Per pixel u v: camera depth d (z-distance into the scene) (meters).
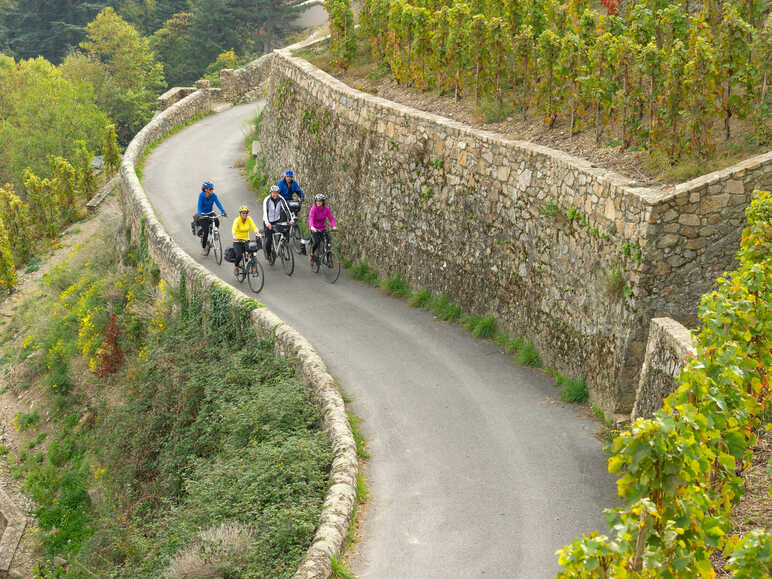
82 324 20.38
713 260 8.96
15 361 23.00
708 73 9.15
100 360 18.02
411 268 14.89
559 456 9.00
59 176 32.97
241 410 10.80
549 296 11.13
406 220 14.89
